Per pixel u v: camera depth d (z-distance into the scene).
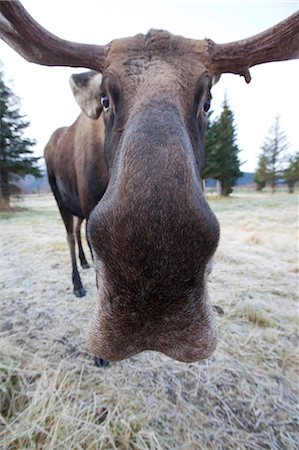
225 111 24.70
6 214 13.10
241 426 1.86
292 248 6.06
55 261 5.14
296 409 2.00
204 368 2.33
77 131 2.88
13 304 3.37
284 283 4.10
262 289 3.87
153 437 1.75
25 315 3.12
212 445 1.74
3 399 1.95
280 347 2.62
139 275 0.89
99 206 1.00
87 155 2.43
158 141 0.90
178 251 0.87
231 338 2.72
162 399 2.03
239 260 5.17
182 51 1.26
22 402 1.95
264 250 5.92
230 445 1.75
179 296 0.94
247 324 2.99
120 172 0.93
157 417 1.89
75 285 3.68
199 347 1.02
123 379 2.21
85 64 1.39
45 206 17.41
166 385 2.16
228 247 6.12
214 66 1.35
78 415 1.87
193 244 0.88
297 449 1.74
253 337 2.75
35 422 1.78
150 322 0.99
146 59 1.21
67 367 2.31
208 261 0.94
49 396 1.97
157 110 1.00
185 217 0.86
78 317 3.10
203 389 2.13
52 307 3.31
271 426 1.87
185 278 0.91
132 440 1.74
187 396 2.06
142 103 1.05
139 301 0.93
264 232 7.66
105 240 0.91
